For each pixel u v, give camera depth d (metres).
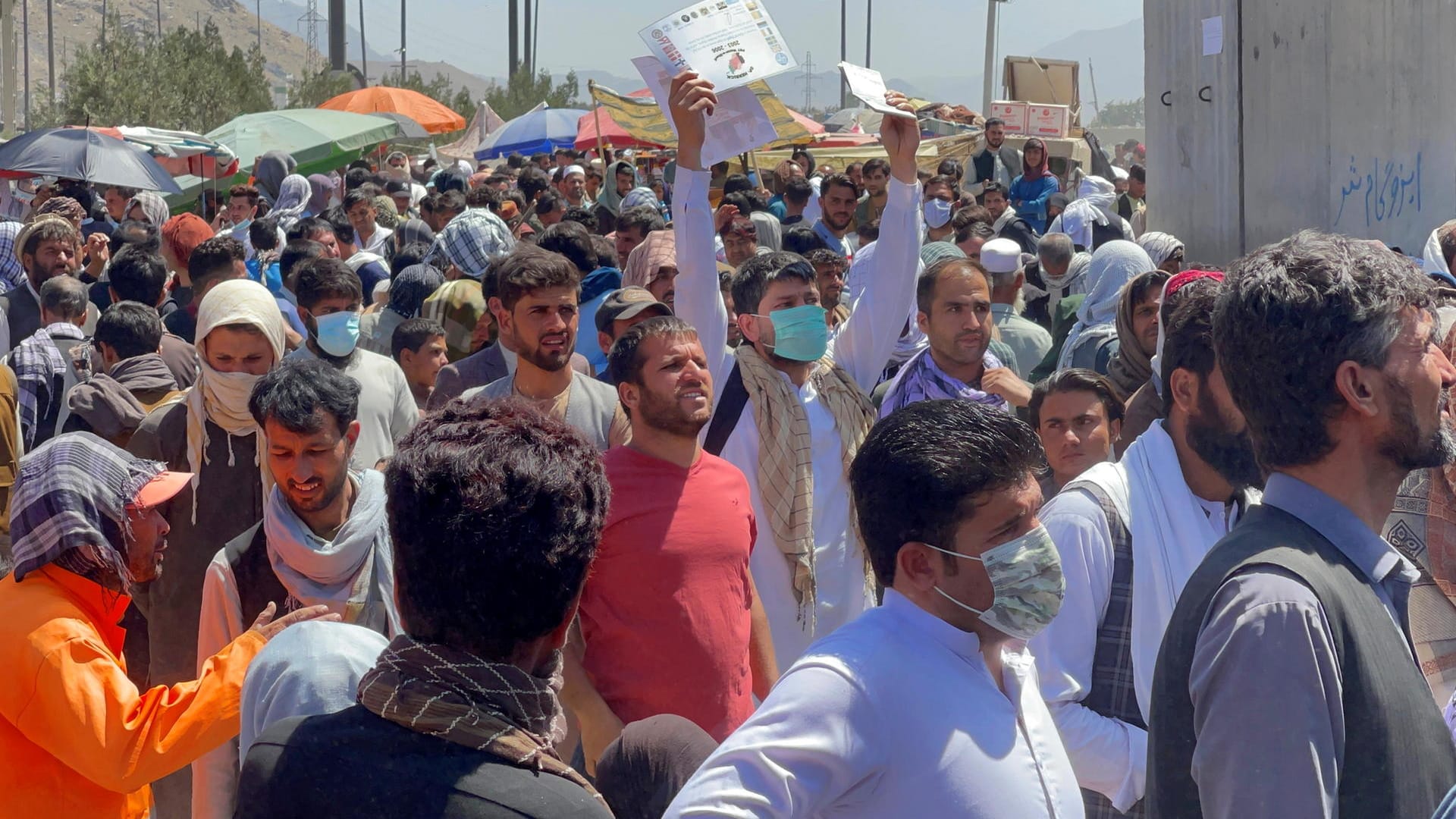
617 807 2.17
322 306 4.52
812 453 3.85
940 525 1.98
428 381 5.52
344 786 1.56
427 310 6.20
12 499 2.74
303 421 2.94
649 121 13.23
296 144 19.09
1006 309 6.80
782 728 1.88
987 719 1.98
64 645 2.62
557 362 4.12
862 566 3.94
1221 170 8.63
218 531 3.91
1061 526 2.74
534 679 1.69
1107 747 2.64
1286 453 1.91
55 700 2.58
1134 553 2.72
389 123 20.88
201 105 33.28
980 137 16.66
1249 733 1.74
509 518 1.64
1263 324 1.88
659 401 3.18
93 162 11.95
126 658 4.36
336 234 10.30
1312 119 7.82
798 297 3.85
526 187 14.15
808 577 3.70
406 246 8.50
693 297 3.91
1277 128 8.10
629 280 6.96
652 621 3.09
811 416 3.90
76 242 7.33
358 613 3.01
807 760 1.86
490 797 1.56
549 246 6.60
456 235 7.91
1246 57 8.32
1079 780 2.68
